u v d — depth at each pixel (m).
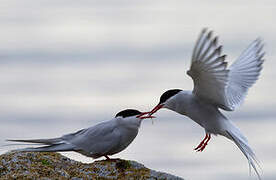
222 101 10.85
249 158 10.78
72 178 10.59
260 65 11.84
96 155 12.04
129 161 11.41
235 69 12.09
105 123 12.07
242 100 11.66
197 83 10.40
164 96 11.88
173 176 10.92
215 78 9.84
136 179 10.78
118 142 11.89
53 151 11.51
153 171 11.09
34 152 11.58
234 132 11.19
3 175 10.38
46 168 10.69
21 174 10.26
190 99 11.35
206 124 11.41
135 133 12.04
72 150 11.73
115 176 10.91
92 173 10.98
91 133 11.88
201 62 9.45
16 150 11.34
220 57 9.23
